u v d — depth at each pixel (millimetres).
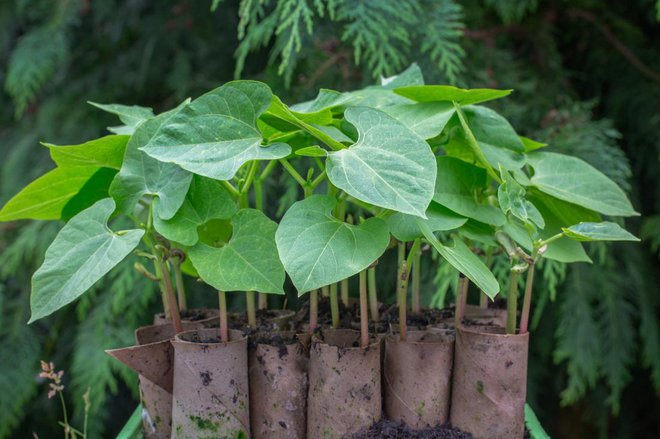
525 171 932
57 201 893
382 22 1135
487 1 1355
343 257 774
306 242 779
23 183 1433
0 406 1368
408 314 919
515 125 1322
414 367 833
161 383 846
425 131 833
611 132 1251
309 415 834
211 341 844
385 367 846
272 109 823
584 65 1606
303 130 838
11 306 1433
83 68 1572
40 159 1459
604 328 1455
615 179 1200
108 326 1317
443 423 840
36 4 1555
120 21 1538
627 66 1504
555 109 1401
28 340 1428
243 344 828
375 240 789
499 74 1368
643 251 1461
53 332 1434
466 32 1396
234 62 1529
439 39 1171
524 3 1350
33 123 1598
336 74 1287
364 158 779
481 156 832
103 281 1358
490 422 823
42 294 786
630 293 1427
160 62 1529
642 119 1458
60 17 1443
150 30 1529
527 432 868
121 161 861
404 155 774
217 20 1543
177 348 823
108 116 1498
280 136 823
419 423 834
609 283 1340
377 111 807
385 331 879
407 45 1243
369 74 1257
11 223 1442
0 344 1413
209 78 1525
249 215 827
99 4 1471
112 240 799
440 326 891
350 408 820
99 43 1580
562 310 1306
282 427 837
